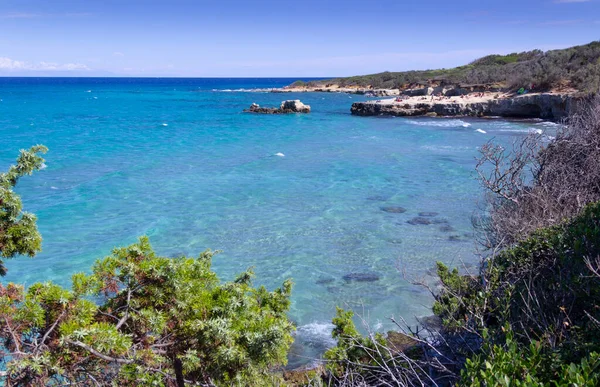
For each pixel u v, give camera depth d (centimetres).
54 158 3616
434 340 688
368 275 1550
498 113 6425
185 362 527
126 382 512
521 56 10838
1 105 9225
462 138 4644
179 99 11900
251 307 659
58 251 1773
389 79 13825
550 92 6109
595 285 580
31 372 432
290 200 2489
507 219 1127
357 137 4891
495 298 679
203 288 604
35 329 489
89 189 2695
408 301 1359
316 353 1104
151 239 1911
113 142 4516
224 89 18775
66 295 493
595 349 447
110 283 549
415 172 3148
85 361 489
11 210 615
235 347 538
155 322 530
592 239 674
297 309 1331
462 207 2295
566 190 1095
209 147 4275
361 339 799
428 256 1691
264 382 660
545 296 628
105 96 13200
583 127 1399
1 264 621
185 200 2488
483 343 518
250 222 2123
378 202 2430
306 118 6925
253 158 3728
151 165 3419
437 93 9006
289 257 1716
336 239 1894
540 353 484
